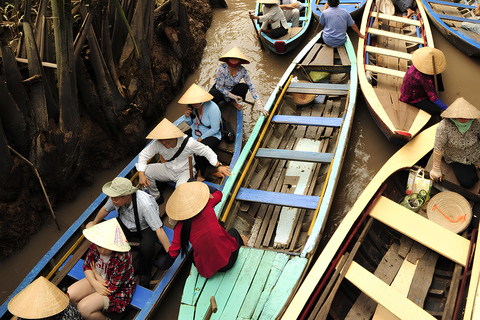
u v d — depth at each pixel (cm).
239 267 365
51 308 268
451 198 415
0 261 439
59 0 391
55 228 477
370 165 536
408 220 397
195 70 739
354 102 538
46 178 468
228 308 335
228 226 426
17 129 430
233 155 506
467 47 673
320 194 462
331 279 348
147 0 509
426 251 389
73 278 386
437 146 424
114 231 324
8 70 407
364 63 613
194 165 454
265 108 533
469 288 316
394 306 327
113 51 533
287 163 520
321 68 621
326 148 527
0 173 421
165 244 381
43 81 430
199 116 489
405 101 546
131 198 370
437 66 501
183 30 655
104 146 544
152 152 431
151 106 591
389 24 762
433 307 355
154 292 371
